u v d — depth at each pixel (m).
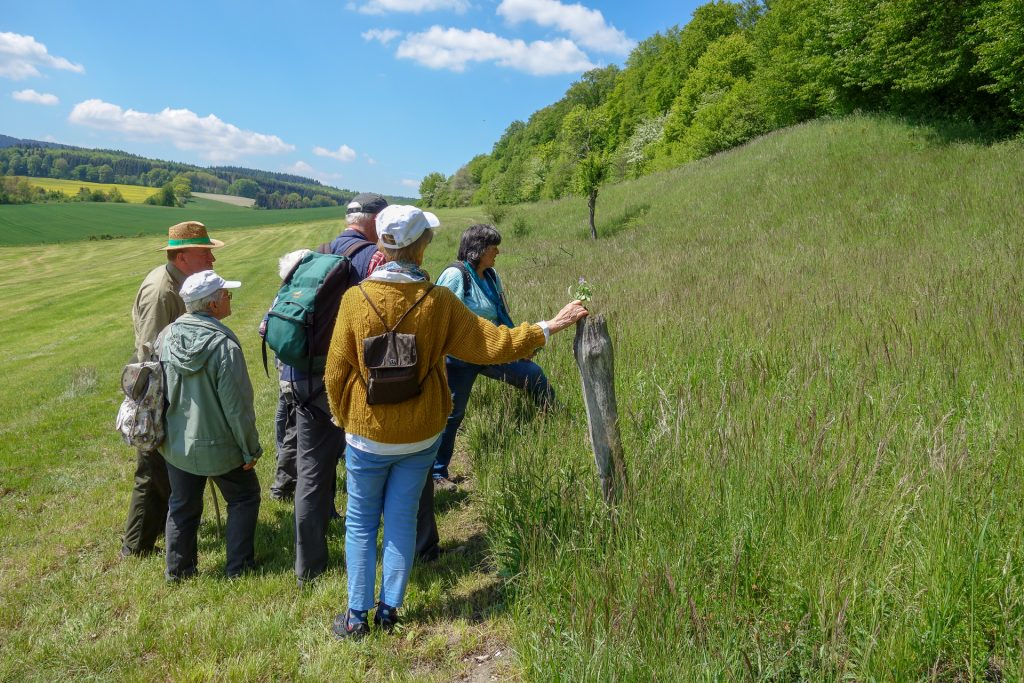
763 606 2.29
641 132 61.56
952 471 2.35
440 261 23.75
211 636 2.79
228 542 3.46
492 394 5.30
